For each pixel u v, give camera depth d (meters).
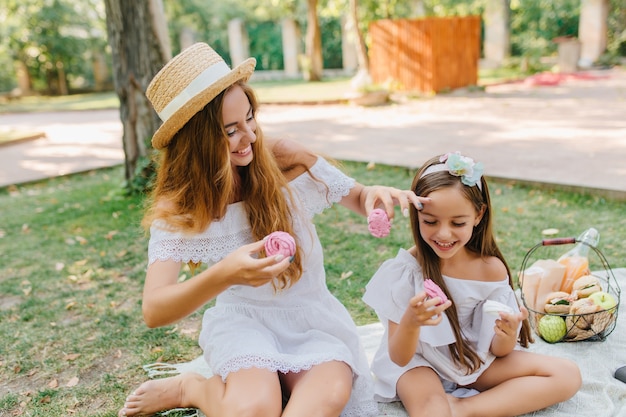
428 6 15.76
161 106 1.94
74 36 21.28
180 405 2.20
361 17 14.22
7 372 2.68
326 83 17.66
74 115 14.75
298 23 21.22
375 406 2.11
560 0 16.41
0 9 20.39
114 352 2.80
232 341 1.99
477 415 2.01
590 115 8.57
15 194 6.39
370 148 7.25
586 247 2.69
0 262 4.15
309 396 1.83
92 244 4.43
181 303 1.76
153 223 2.00
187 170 1.93
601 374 2.24
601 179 4.93
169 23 22.83
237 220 2.07
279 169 2.18
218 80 1.79
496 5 17.52
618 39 16.64
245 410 1.76
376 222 1.96
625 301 2.80
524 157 6.10
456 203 1.95
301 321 2.13
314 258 2.17
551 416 2.04
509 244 3.72
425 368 2.12
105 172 7.31
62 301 3.43
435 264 2.13
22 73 21.36
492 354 2.14
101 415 2.30
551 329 2.44
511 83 14.06
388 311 2.13
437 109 10.52
